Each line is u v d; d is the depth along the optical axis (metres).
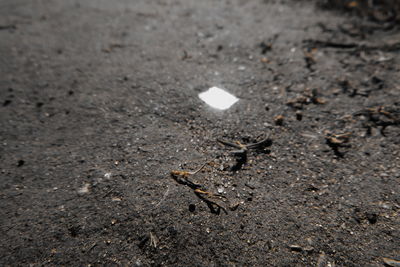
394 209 0.39
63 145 0.44
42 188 0.41
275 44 0.54
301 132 0.44
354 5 0.58
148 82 0.50
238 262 0.37
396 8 0.56
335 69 0.49
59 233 0.39
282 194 0.40
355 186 0.40
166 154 0.43
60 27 0.60
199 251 0.37
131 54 0.54
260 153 0.43
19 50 0.55
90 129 0.45
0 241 0.38
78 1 0.68
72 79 0.51
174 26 0.58
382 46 0.51
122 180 0.41
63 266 0.37
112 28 0.59
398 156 0.41
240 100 0.47
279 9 0.60
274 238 0.38
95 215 0.39
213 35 0.56
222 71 0.50
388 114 0.44
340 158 0.42
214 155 0.43
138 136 0.44
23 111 0.48
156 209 0.39
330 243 0.37
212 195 0.40
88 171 0.42
